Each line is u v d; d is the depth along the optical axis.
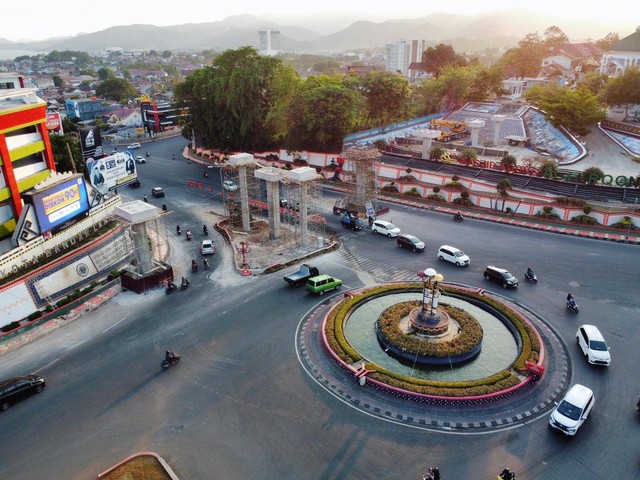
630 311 42.31
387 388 32.66
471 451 27.81
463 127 116.06
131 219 45.62
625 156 88.06
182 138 131.88
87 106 160.38
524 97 134.38
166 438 29.17
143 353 37.62
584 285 46.97
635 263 51.31
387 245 57.88
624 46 140.25
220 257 55.25
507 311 41.44
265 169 58.62
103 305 45.16
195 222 66.62
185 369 35.59
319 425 29.92
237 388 33.47
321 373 34.88
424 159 88.69
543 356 35.62
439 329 38.56
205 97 101.06
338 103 88.75
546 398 32.12
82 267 48.97
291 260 53.44
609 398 32.03
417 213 68.94
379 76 112.56
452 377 34.97
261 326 41.03
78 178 52.53
